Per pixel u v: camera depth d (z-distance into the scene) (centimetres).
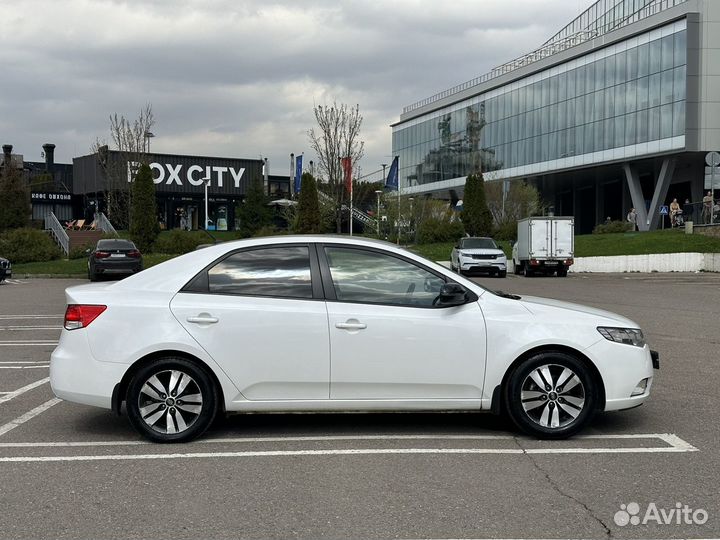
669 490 482
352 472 520
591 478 505
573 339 593
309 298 598
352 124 3819
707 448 578
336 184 3844
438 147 7531
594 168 5497
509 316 598
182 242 4234
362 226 5691
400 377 590
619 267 3522
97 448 585
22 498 470
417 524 425
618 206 6456
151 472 523
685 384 825
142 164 4225
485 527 421
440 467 531
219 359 585
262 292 600
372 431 634
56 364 593
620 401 597
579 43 5503
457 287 588
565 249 3138
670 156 4769
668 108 4666
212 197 5906
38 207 5859
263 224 5234
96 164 5397
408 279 607
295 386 591
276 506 454
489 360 592
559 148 5738
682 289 2297
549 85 5838
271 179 6525
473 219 4894
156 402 592
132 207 4234
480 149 6812
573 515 439
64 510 449
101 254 2777
